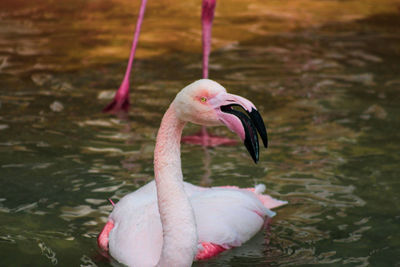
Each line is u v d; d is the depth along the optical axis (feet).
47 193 18.12
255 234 16.19
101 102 26.84
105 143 22.22
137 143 22.33
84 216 16.92
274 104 26.53
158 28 40.47
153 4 47.83
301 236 16.05
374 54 34.58
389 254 15.01
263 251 15.31
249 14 44.91
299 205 17.71
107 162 20.49
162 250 13.16
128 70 26.27
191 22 42.34
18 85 28.68
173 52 34.99
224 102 12.72
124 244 14.84
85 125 24.02
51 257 14.80
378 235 15.96
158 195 13.24
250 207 16.60
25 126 23.65
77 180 19.03
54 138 22.53
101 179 19.16
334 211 17.31
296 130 23.66
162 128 13.29
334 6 47.78
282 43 37.04
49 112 25.35
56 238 15.72
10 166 19.88
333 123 24.31
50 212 17.04
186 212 13.05
